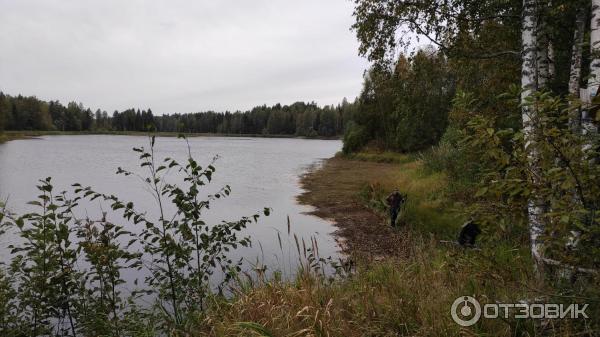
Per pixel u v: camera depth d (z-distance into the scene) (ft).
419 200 46.55
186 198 14.79
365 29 21.98
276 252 30.68
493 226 9.18
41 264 13.33
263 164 130.00
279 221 45.60
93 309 14.67
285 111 554.46
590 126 10.21
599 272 7.87
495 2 19.76
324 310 11.97
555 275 9.91
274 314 12.51
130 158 133.39
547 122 7.68
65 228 13.67
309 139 477.77
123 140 329.31
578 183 7.24
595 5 12.51
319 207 55.52
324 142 400.47
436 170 61.57
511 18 20.58
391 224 40.22
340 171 108.17
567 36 20.68
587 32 17.19
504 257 14.20
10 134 316.81
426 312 10.88
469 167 42.55
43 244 13.34
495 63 22.04
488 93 22.22
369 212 51.21
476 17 20.70
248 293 14.82
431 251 18.81
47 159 122.01
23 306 13.14
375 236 36.86
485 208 9.23
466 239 18.85
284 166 123.75
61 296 13.74
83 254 26.09
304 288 13.85
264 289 14.69
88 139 331.57
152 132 14.83
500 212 8.95
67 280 13.82
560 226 7.54
